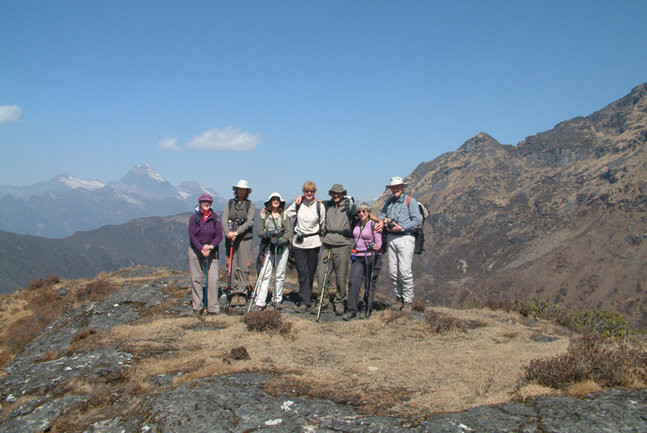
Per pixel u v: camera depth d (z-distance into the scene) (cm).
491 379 555
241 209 1014
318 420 453
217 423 456
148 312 1033
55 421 524
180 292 1173
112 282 1533
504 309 1244
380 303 1141
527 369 538
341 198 975
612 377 498
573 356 530
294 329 841
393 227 991
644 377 505
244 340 774
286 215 1011
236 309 1015
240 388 534
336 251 959
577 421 401
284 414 466
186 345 752
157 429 462
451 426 414
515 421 419
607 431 379
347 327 873
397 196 1023
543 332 917
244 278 1040
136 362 675
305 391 531
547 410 434
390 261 1043
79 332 928
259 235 1016
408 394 522
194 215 961
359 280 951
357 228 959
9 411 579
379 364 642
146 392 573
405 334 835
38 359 771
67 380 609
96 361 677
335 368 624
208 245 953
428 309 1101
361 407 484
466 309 1208
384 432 416
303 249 1002
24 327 1234
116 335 820
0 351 1112
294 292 1235
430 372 603
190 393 522
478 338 830
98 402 560
